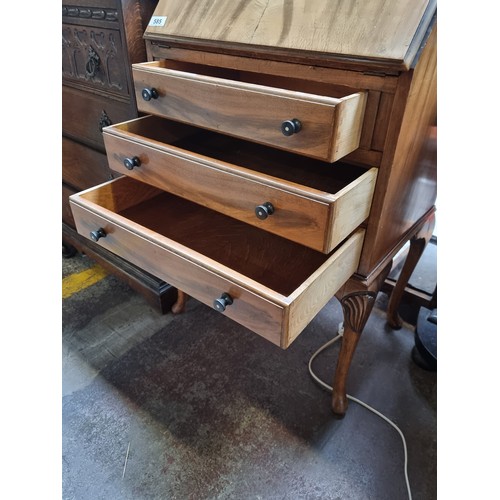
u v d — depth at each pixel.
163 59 0.92
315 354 1.24
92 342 1.29
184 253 0.73
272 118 0.67
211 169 0.75
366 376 1.19
